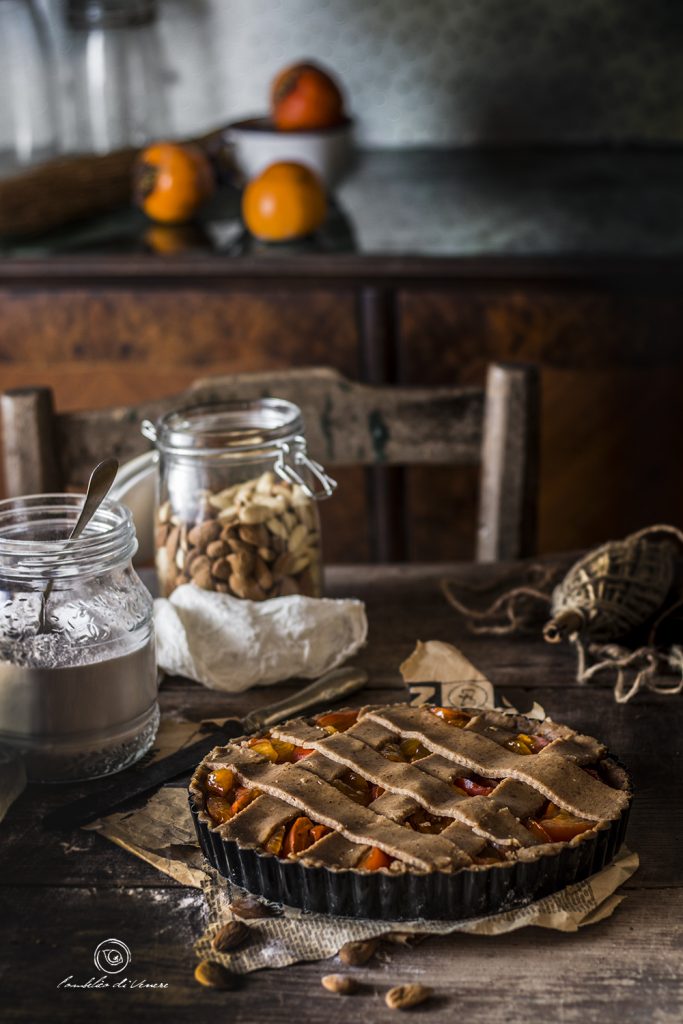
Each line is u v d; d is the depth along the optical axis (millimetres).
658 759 1269
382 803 1072
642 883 1062
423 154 2268
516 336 1932
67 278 1943
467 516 2008
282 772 1116
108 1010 933
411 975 958
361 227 2000
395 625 1465
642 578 1428
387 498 2004
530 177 2152
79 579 1210
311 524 1434
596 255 1891
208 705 1390
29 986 959
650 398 1951
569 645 1437
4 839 1147
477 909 991
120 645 1228
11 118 2225
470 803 1053
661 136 2256
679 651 1397
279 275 1921
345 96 2260
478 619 1470
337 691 1381
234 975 961
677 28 2201
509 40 2227
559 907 1008
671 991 940
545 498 1994
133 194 2090
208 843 1060
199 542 1414
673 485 1986
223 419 1450
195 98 2266
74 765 1228
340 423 1623
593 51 2223
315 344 1951
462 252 1913
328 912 1007
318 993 944
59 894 1066
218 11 2229
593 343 1929
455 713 1250
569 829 1035
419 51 2238
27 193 1973
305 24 2234
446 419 1618
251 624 1400
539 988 943
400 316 1934
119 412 1608
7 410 1587
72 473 1614
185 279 1938
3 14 2109
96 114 2135
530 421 1596
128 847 1123
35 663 1199
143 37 2119
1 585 1216
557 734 1200
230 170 2117
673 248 1901
